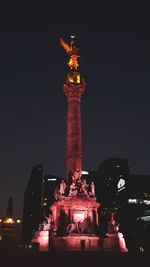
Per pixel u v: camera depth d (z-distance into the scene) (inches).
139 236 3946.9
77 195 2041.1
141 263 1339.8
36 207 7007.9
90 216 2021.4
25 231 7160.4
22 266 1262.3
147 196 5620.1
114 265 1298.0
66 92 2369.6
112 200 5935.0
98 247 1904.5
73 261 1338.6
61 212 1998.0
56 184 6899.6
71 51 2513.5
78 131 2253.9
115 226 2004.2
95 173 6501.0
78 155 2196.1
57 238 1863.9
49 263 1305.4
